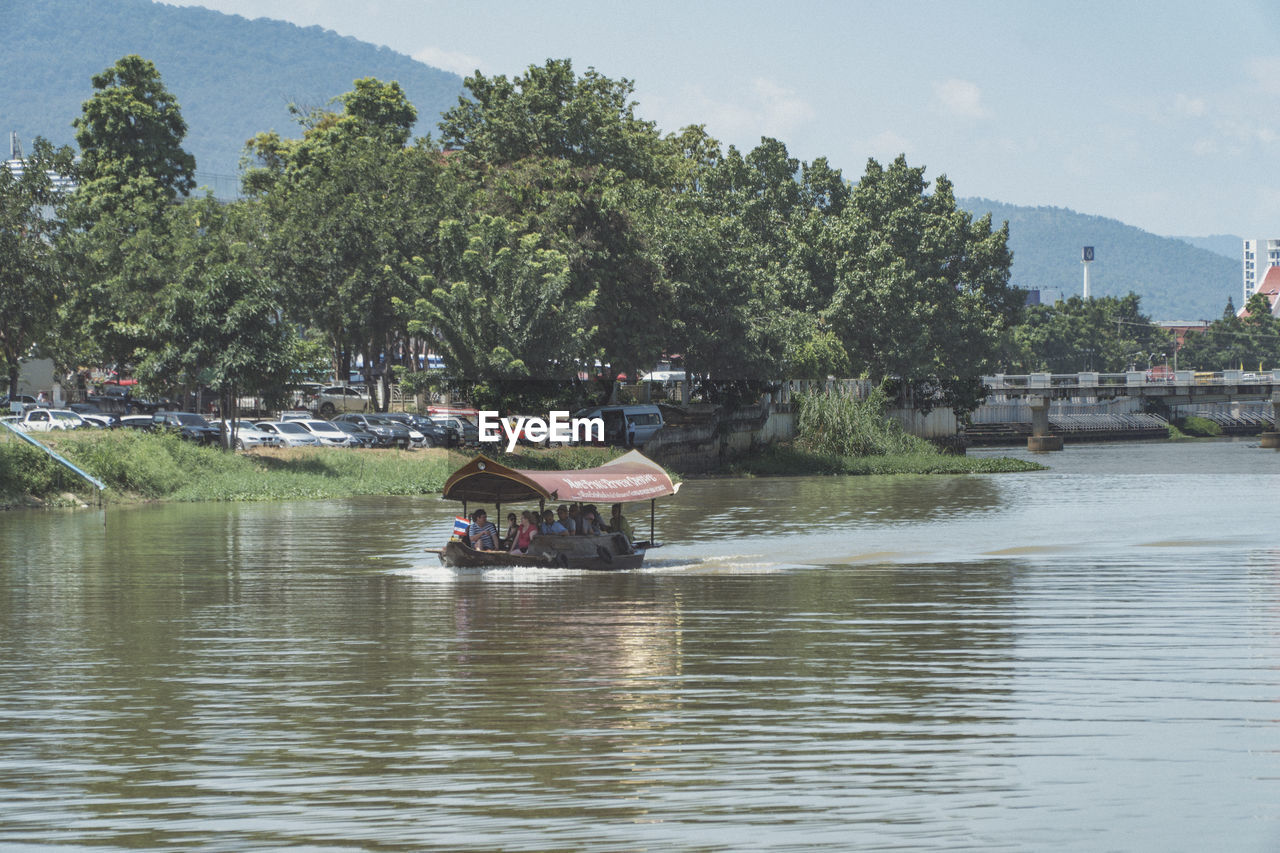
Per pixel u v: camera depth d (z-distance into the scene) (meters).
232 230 149.25
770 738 27.88
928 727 28.69
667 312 137.12
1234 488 121.69
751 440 151.12
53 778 25.47
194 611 46.38
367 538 74.00
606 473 61.81
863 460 151.62
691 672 34.91
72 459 102.81
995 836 21.83
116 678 34.59
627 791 24.30
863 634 40.91
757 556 65.31
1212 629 41.47
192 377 118.12
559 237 127.06
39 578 56.00
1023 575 56.81
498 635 41.00
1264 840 21.62
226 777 25.42
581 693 32.34
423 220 140.38
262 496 106.94
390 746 27.48
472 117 153.38
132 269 137.62
